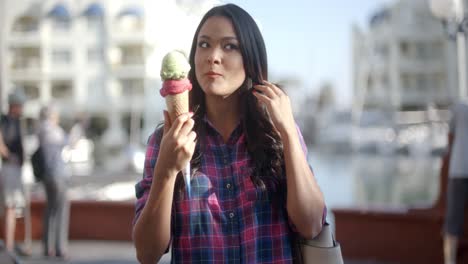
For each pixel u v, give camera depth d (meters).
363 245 5.73
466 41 6.13
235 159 1.83
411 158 28.19
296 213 1.72
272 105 1.74
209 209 1.76
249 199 1.77
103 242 6.92
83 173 15.63
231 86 1.81
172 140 1.60
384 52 54.72
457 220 4.59
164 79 1.66
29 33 49.19
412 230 5.49
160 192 1.63
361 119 40.78
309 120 47.09
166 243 1.69
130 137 42.88
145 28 45.91
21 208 6.67
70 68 49.84
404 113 40.91
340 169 22.56
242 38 1.81
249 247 1.74
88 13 48.50
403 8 54.12
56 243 6.02
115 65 48.22
